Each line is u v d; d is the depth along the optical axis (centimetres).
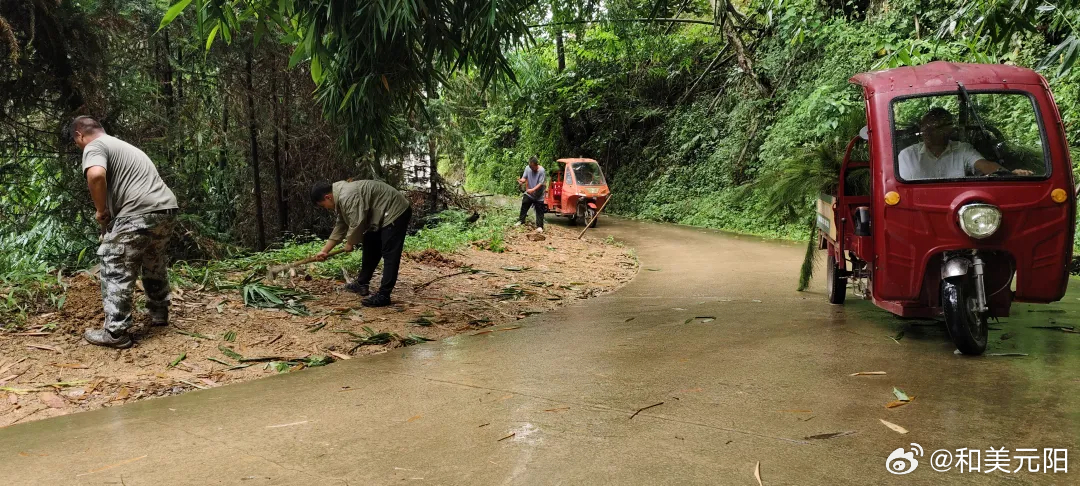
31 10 705
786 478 291
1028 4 623
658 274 1013
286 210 1307
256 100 1203
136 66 984
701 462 310
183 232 1044
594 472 301
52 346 514
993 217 488
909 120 532
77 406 425
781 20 1541
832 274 722
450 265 966
